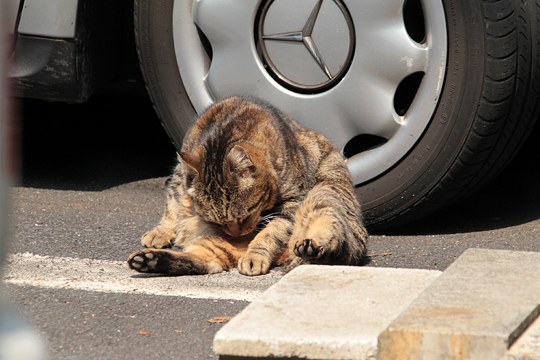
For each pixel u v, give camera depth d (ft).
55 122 55.83
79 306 32.78
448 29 40.01
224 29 42.60
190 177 38.83
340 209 38.29
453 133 40.32
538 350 25.05
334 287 29.96
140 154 52.54
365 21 40.52
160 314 32.30
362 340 25.96
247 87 42.78
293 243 37.45
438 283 29.01
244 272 36.63
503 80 39.63
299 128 41.34
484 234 42.22
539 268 30.27
